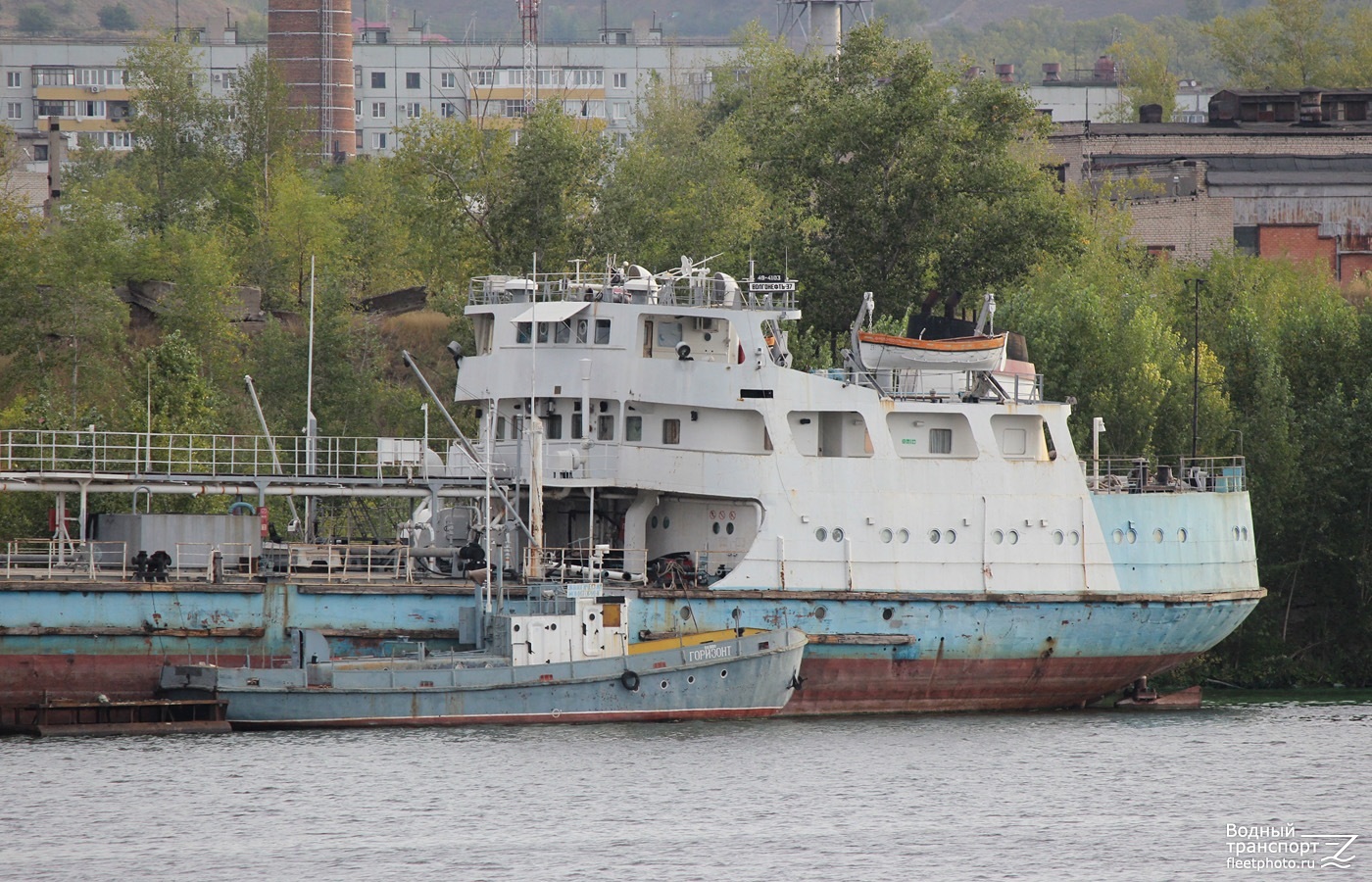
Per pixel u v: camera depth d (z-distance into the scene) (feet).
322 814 574.56
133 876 517.55
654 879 524.11
